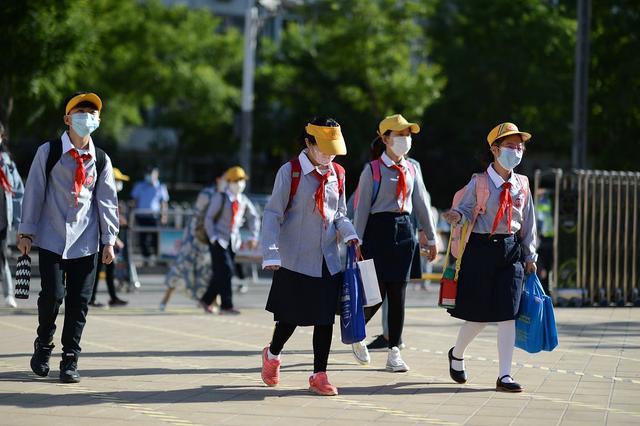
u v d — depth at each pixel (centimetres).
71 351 1595
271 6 6106
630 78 6041
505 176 1628
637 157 6175
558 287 3222
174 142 9838
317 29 7956
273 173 10262
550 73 7406
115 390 1541
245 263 4488
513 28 7519
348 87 7612
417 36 7462
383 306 2100
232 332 2380
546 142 7875
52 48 4428
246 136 6044
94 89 7375
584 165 4212
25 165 7825
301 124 8300
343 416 1384
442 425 1334
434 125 8194
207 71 8075
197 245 2883
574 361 1955
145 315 2762
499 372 1694
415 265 1981
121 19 7269
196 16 8456
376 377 1733
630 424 1356
